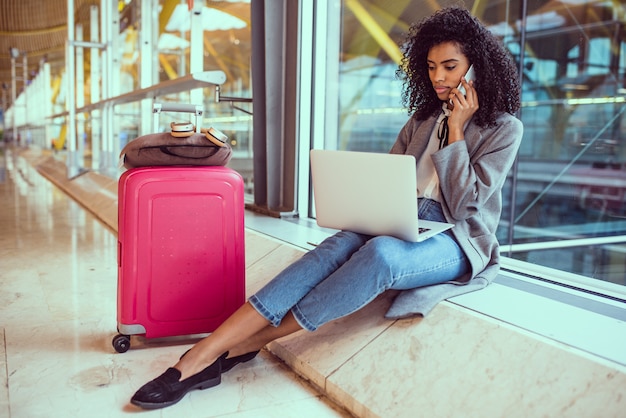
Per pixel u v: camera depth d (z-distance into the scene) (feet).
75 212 17.34
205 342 5.14
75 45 24.34
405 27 10.53
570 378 3.91
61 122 46.16
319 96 10.94
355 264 4.87
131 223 5.96
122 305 6.03
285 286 5.03
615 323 4.69
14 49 54.54
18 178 31.24
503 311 4.97
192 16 14.60
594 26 15.80
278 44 10.84
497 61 5.39
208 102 15.33
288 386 5.39
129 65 22.02
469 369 4.45
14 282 9.03
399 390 4.67
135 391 5.16
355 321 5.65
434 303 5.14
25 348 6.20
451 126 5.31
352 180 5.14
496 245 5.75
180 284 6.18
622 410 3.53
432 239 5.34
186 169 6.15
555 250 19.49
